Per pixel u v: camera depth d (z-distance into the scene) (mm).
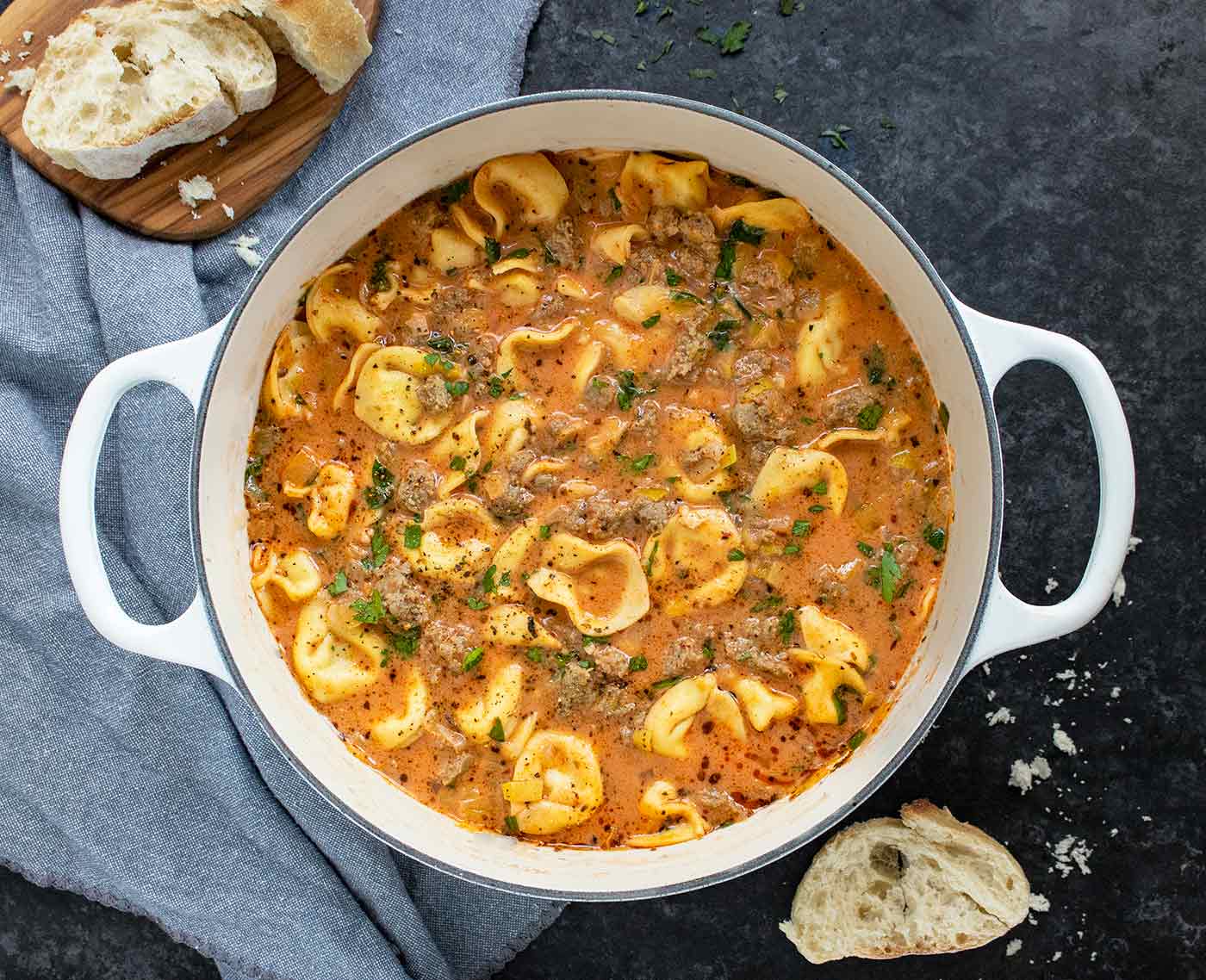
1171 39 637
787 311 588
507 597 593
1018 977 647
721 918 647
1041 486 640
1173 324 639
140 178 629
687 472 590
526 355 595
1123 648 642
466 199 597
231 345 565
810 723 587
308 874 635
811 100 639
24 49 630
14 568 637
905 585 584
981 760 645
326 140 639
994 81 638
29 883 656
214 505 575
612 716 587
